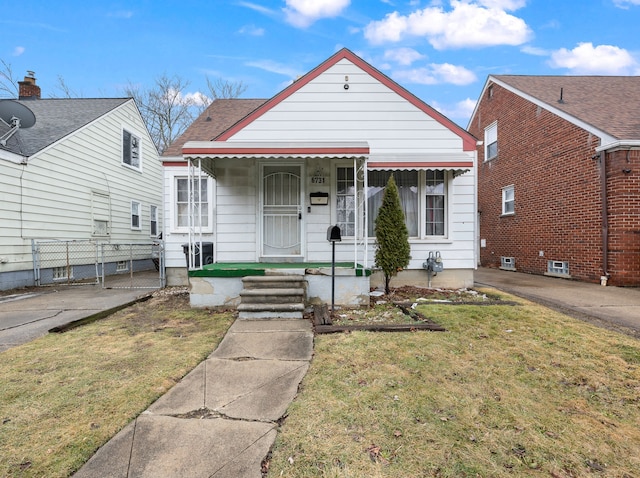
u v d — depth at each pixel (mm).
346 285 5664
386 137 7344
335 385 2854
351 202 7258
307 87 7324
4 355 3549
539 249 10328
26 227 8320
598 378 2984
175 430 2246
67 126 10008
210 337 4156
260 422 2332
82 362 3359
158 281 9688
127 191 12453
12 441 2135
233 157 5625
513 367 3197
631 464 1956
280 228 7223
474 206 7371
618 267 7762
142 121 13570
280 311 4969
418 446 2080
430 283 7320
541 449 2068
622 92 10297
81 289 8062
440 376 3008
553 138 9680
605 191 7988
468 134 7340
